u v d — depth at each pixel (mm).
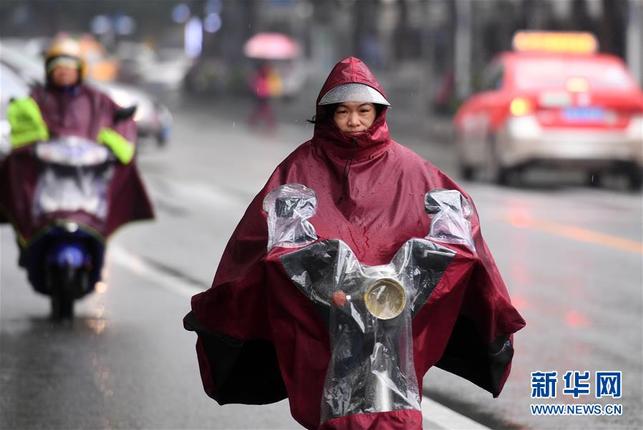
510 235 33750
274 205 11664
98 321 22609
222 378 12039
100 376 18672
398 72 130125
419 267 11305
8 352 20109
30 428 15945
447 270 11359
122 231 34250
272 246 11375
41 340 21016
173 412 16766
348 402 11039
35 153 21234
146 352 20234
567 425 16422
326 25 163250
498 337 11969
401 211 11789
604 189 47031
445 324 11586
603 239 33312
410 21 129750
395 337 11102
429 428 15984
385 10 138875
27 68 44875
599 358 20047
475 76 82062
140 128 61469
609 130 44719
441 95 89500
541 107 44750
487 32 98188
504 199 42406
